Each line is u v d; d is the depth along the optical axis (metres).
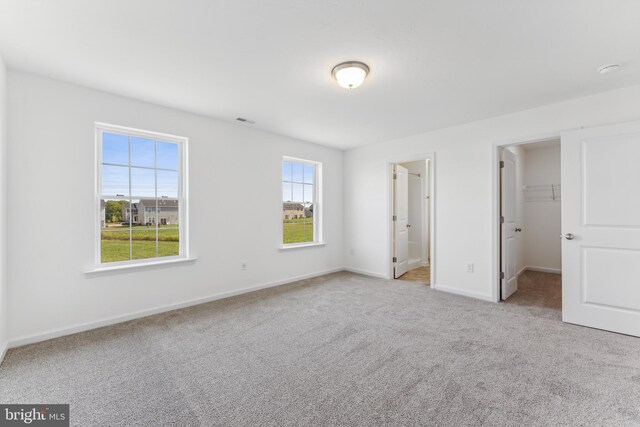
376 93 2.85
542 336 2.51
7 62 2.25
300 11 1.69
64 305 2.58
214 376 1.93
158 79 2.55
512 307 3.29
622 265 2.55
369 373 1.96
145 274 3.05
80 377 1.92
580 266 2.75
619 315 2.56
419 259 5.92
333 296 3.75
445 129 3.98
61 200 2.58
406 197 5.28
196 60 2.25
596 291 2.67
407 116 3.50
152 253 3.20
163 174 3.29
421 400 1.67
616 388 1.76
